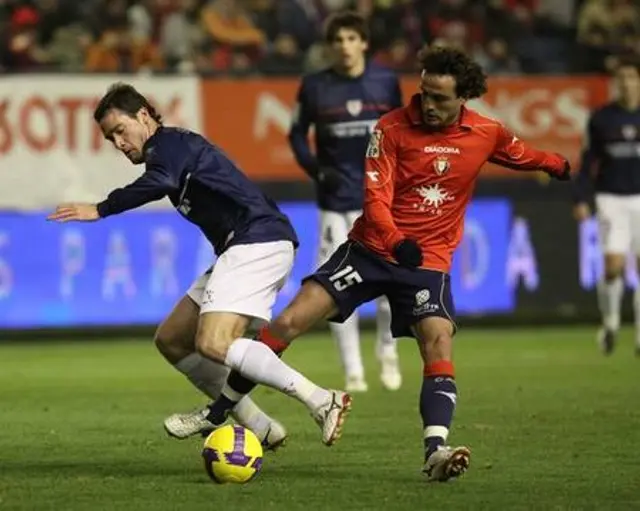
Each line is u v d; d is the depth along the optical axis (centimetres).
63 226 6322
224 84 6444
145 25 7325
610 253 5441
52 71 6612
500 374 4806
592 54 7288
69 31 7094
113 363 5425
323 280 2691
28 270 6291
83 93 6341
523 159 2730
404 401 3991
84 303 6353
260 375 2622
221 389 2864
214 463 2569
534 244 6731
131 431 3388
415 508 2336
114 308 6369
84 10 7200
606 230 5462
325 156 4275
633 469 2761
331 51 4534
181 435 2744
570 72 7225
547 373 4834
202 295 2809
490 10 7688
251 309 2672
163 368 5206
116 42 6988
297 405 3931
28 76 6281
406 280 2653
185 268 6438
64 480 2641
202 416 2738
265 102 6475
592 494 2472
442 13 7575
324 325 6944
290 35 7469
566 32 7762
